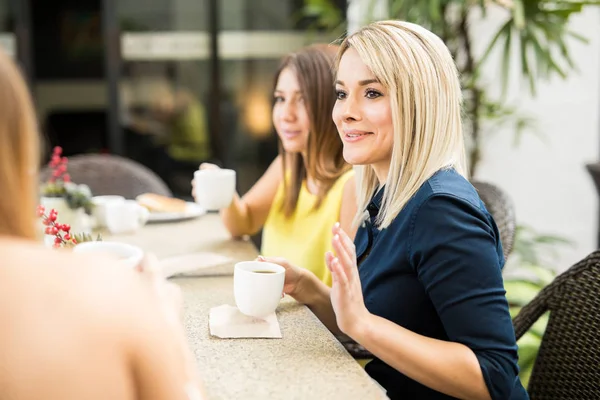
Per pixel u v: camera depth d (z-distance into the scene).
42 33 3.60
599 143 3.20
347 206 1.50
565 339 1.17
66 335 0.49
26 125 0.53
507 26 2.45
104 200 1.87
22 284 0.50
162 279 0.76
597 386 1.11
